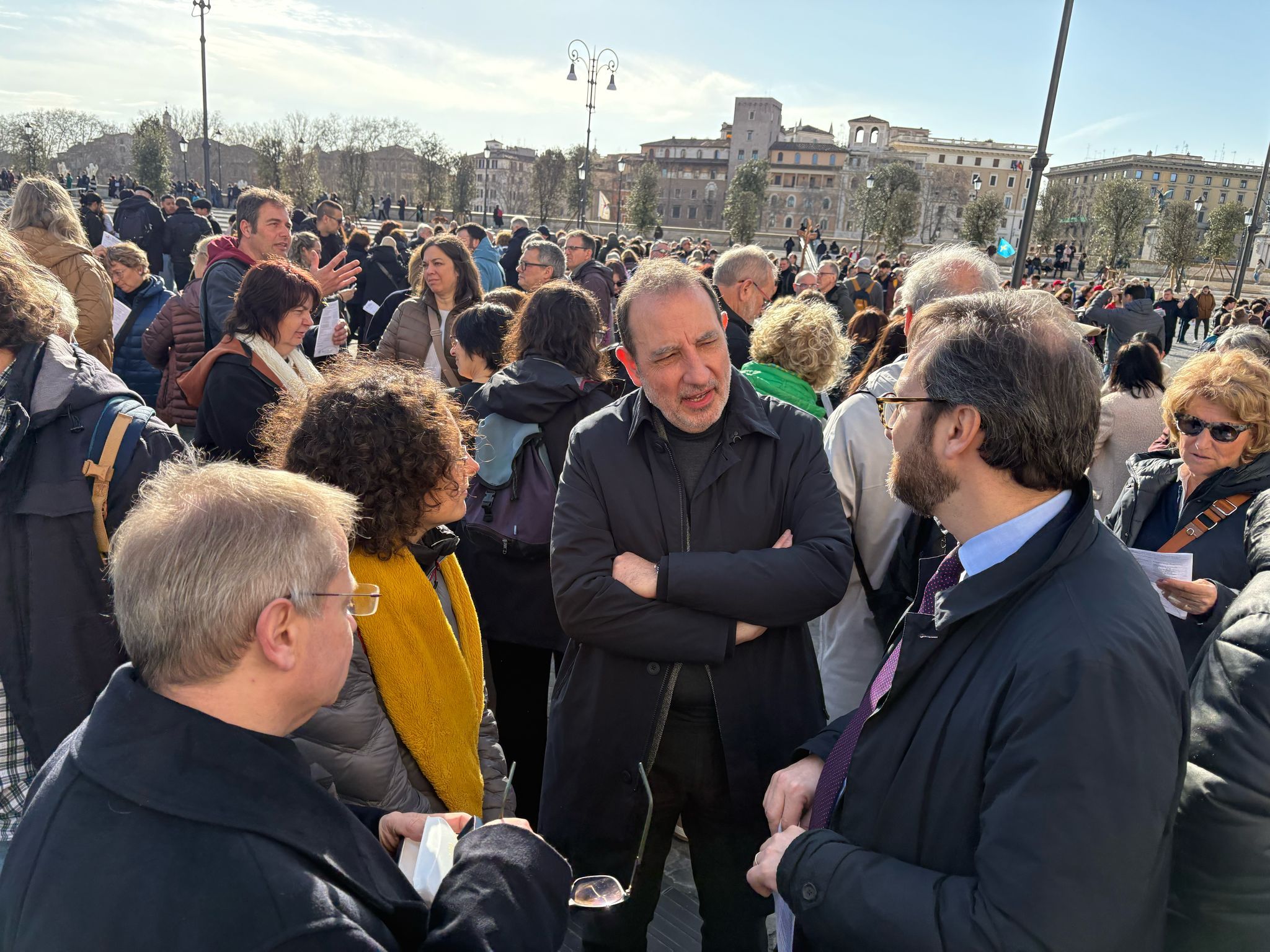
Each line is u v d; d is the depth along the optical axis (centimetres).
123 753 93
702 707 201
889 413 237
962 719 118
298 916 88
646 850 208
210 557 100
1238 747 122
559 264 595
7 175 3928
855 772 132
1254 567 170
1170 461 274
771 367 314
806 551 192
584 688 207
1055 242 6450
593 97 3180
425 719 166
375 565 164
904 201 5381
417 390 173
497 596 274
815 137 9669
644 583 190
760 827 202
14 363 182
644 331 189
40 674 182
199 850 89
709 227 9138
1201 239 4631
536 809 294
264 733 103
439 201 6281
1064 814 102
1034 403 115
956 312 128
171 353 460
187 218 1270
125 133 9412
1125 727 104
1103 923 101
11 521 179
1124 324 1168
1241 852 123
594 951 211
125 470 189
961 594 122
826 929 122
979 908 107
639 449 203
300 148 5431
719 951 214
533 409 266
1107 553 119
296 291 314
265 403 306
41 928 85
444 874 125
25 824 94
